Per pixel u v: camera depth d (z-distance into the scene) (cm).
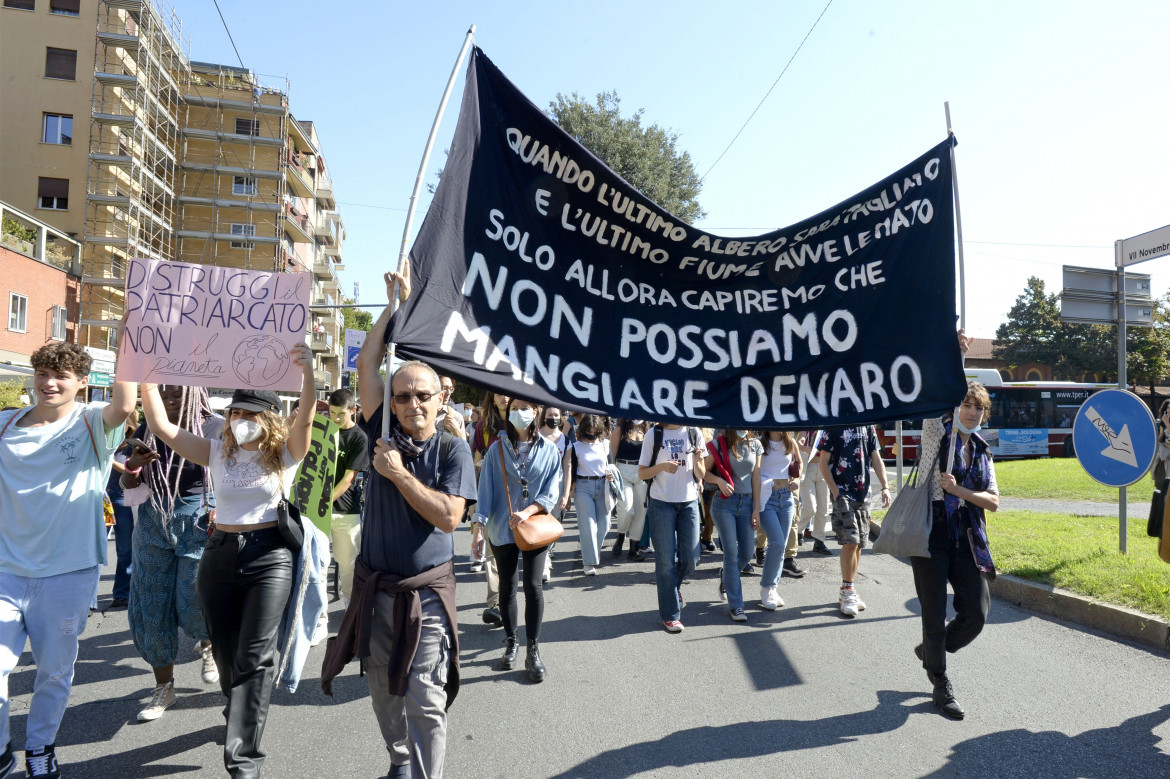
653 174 3562
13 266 2747
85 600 352
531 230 354
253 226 4903
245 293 359
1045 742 382
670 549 588
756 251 393
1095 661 502
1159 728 396
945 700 418
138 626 420
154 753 383
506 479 510
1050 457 2558
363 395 320
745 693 455
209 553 351
